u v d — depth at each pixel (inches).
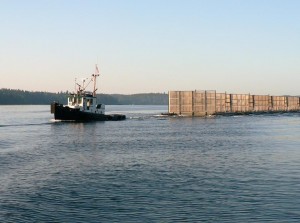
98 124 4635.8
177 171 1553.9
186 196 1139.9
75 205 1059.3
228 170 1561.3
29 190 1234.0
